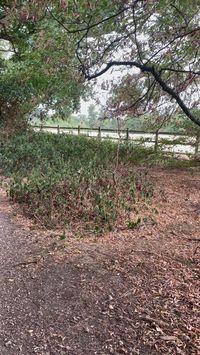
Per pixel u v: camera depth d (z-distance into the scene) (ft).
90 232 15.24
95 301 10.03
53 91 31.94
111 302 9.98
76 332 8.68
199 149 31.81
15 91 38.47
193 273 11.66
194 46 15.93
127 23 14.82
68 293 10.42
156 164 30.68
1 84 38.63
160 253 13.32
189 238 15.06
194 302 9.91
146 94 16.88
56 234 14.99
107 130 42.78
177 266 12.18
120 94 17.46
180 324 8.95
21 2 11.97
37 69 26.78
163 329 8.77
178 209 19.31
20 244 13.98
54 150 30.78
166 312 9.47
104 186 20.11
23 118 40.98
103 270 11.84
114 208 17.19
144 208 18.75
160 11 15.15
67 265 12.17
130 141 36.35
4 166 25.85
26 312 9.47
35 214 17.01
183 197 21.62
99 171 22.27
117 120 19.06
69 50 14.87
